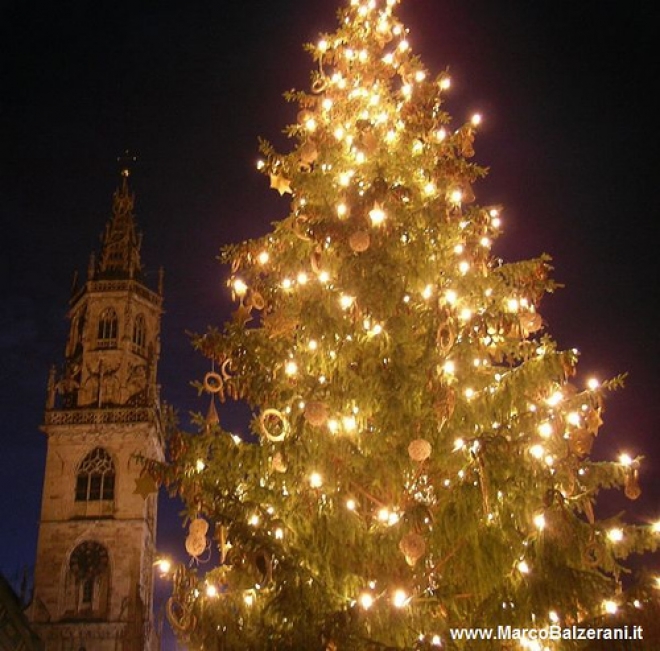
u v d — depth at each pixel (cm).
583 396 1121
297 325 1299
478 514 1063
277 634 1022
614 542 1049
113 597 5581
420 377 1158
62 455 6025
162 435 6475
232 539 1031
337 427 1166
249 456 1155
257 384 1185
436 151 1415
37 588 5600
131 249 7088
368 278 1212
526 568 993
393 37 1566
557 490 1002
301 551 1102
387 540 1052
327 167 1417
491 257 1376
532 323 1180
